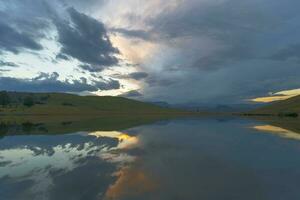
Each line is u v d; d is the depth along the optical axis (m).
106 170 29.03
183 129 84.00
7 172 28.28
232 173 27.47
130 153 40.31
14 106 198.88
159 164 32.09
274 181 24.44
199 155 38.12
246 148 44.44
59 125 99.56
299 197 20.09
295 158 35.59
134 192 21.36
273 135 64.12
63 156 38.19
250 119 154.62
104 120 135.75
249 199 19.80
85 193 21.06
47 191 21.59
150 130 80.19
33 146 48.25
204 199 19.81
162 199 19.78
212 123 116.38
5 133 71.06
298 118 160.62
